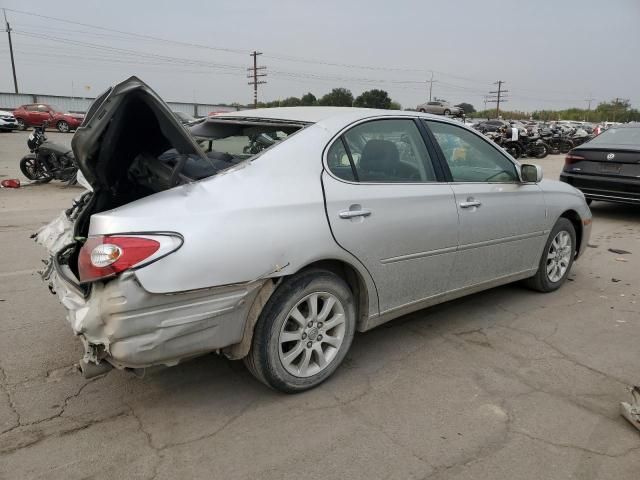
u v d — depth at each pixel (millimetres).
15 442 2693
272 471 2537
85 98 52156
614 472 2582
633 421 2912
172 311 2584
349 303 3293
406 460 2633
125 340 2518
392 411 3045
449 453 2693
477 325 4270
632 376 3510
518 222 4371
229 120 3734
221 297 2701
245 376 3395
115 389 3211
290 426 2883
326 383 3326
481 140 4266
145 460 2592
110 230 2529
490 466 2605
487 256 4156
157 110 2707
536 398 3215
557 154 26672
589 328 4277
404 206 3453
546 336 4098
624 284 5449
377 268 3346
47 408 2998
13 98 48219
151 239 2518
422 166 3736
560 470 2590
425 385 3336
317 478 2500
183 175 2965
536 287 4996
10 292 4707
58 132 31484
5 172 13625
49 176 11109
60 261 3168
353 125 3412
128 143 2984
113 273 2473
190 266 2562
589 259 6445
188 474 2504
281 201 2900
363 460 2625
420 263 3615
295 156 3082
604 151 8688
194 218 2639
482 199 4020
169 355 2641
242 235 2721
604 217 9336
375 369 3521
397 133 3666
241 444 2727
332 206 3088
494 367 3586
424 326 4227
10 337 3830
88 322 2525
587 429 2918
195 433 2809
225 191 2795
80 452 2637
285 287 2969
